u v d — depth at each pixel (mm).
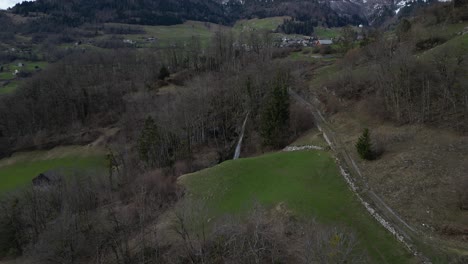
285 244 48750
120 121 130250
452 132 62031
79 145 128875
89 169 109125
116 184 91438
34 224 76688
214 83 124312
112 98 143750
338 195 57156
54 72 151875
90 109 143000
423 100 68938
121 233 65062
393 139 66000
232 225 52281
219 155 96750
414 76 76188
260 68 119438
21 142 134000
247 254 47156
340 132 77625
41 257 61312
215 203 64250
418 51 97312
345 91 91875
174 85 146625
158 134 98312
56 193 84438
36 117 140250
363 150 63281
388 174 57406
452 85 70625
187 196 68562
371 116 77750
